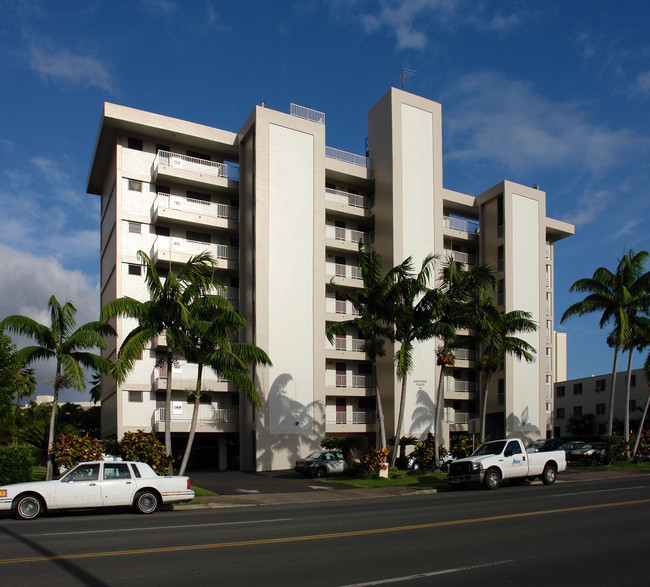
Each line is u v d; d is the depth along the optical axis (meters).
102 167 42.69
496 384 47.62
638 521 12.88
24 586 7.55
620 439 34.19
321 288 38.78
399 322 27.66
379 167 43.91
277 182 38.19
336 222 43.97
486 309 31.27
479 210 51.91
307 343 37.62
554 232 61.03
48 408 45.03
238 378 22.80
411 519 13.66
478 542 10.52
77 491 15.77
